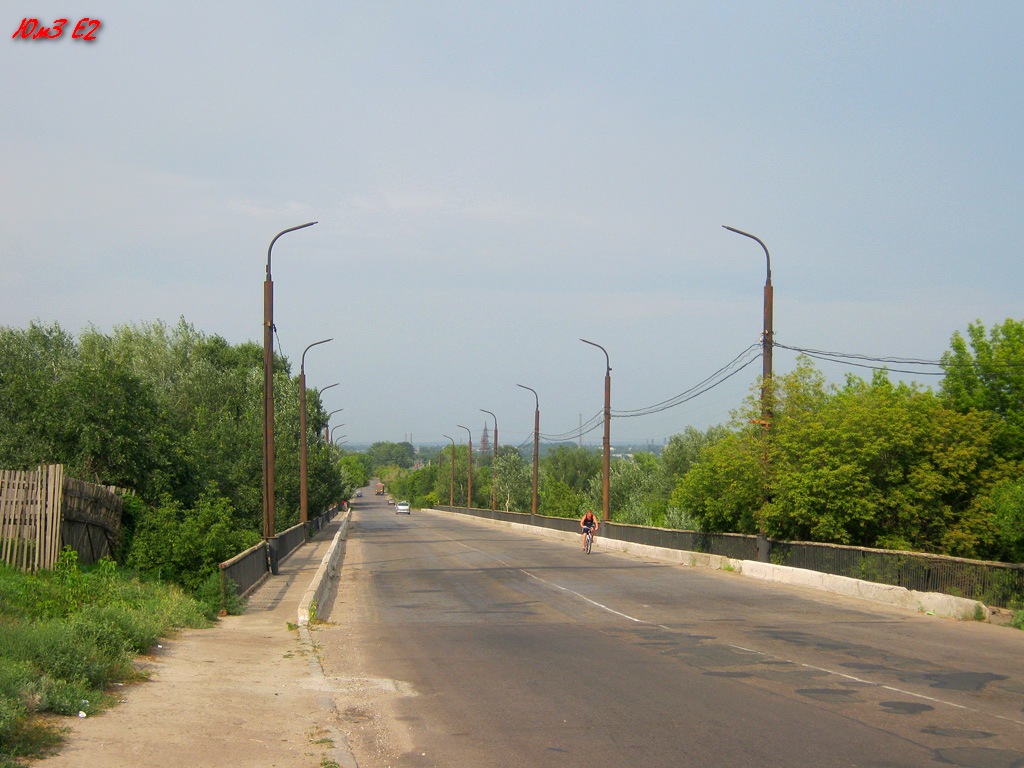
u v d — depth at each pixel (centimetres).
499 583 2436
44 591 1345
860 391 2817
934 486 2322
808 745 771
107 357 2619
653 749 762
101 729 743
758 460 2614
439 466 13562
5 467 2377
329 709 908
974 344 2919
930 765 709
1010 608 1630
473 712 910
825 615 1727
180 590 1791
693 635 1476
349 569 2961
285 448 4925
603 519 4191
